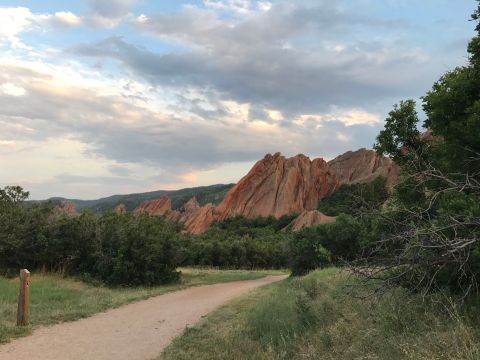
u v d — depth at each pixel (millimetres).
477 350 4410
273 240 67188
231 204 139500
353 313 7398
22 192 26297
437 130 7332
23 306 10617
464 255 5301
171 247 25672
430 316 5715
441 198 6480
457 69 7648
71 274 24859
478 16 7410
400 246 6102
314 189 142250
